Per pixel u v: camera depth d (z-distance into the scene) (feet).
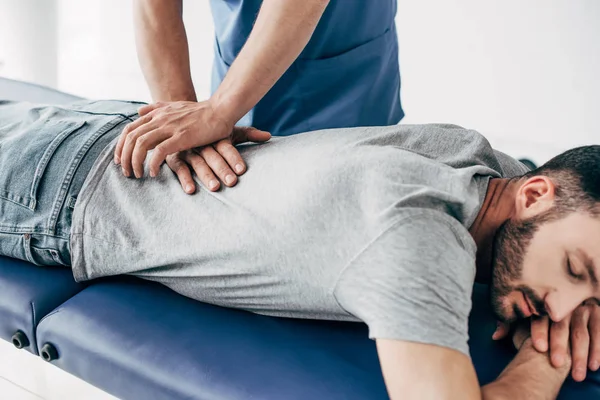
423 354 2.45
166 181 3.46
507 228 3.01
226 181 3.28
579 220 2.77
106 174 3.55
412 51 8.36
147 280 3.73
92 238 3.47
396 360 2.47
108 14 9.93
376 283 2.64
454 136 3.47
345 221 2.87
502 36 8.05
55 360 3.46
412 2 8.40
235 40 4.53
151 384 3.10
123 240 3.40
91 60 9.43
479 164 3.31
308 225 2.92
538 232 2.88
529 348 3.12
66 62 9.35
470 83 8.07
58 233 3.58
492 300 3.15
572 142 7.52
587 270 2.77
